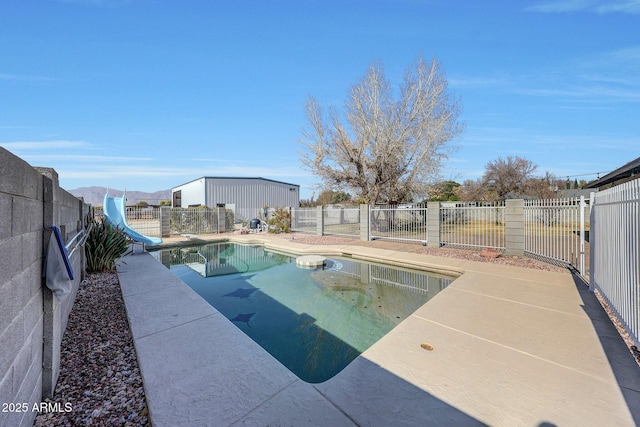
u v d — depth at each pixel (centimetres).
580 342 301
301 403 209
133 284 534
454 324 350
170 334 323
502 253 829
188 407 203
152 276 597
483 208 893
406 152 1534
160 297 457
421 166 1554
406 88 1493
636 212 283
